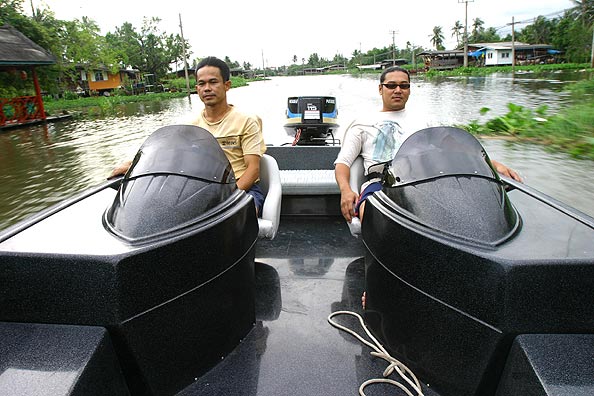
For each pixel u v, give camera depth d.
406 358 1.83
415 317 1.72
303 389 1.80
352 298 2.52
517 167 6.88
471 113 16.86
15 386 1.29
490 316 1.45
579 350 1.38
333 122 11.23
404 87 2.96
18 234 1.69
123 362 1.56
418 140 2.09
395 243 1.77
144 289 1.53
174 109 28.80
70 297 1.50
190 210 1.76
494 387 1.53
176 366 1.70
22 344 1.44
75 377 1.32
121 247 1.54
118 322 1.48
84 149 13.08
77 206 2.04
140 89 58.34
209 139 2.12
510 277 1.39
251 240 2.09
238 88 52.78
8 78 21.92
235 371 1.89
